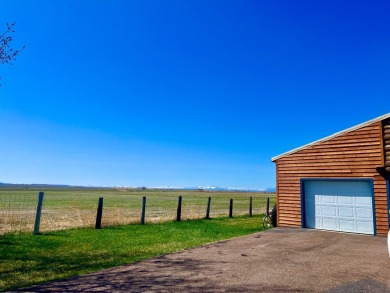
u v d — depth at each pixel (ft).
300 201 49.57
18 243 35.35
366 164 43.39
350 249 32.71
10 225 49.26
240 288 20.16
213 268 25.17
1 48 27.58
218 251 31.94
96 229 47.60
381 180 41.93
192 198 185.06
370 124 43.50
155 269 24.93
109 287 20.39
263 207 110.11
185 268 25.20
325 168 47.39
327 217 46.96
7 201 119.24
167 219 61.98
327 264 26.32
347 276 22.75
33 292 19.48
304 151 50.06
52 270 24.76
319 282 21.39
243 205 121.80
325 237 40.40
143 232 45.73
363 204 43.68
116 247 34.35
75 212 74.49
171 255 30.14
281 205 52.06
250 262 27.14
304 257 29.01
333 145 46.91
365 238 39.63
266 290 19.76
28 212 74.43
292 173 51.16
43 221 55.11
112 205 108.68
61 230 45.55
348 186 45.27
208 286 20.58
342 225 45.34
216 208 102.37
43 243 35.83
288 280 21.85
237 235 43.88
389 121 41.93
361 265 25.88
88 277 22.75
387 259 27.99
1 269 25.04
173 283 21.25
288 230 46.73
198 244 36.27
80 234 42.55
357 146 44.47
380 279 21.99
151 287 20.39
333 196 46.62
